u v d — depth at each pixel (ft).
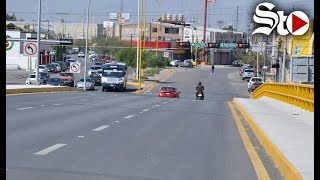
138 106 117.80
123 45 566.77
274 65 246.68
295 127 67.41
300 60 123.95
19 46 388.57
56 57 490.49
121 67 256.52
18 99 115.96
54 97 137.18
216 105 138.00
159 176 37.01
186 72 442.50
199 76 409.28
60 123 70.03
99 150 47.67
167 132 64.95
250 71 385.29
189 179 36.35
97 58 534.78
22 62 387.55
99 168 38.93
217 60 599.57
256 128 68.18
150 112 98.53
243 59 460.96
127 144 52.42
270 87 149.89
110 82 250.16
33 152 44.65
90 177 35.55
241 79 392.88
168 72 430.20
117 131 63.57
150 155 45.98
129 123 74.38
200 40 605.31
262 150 52.85
